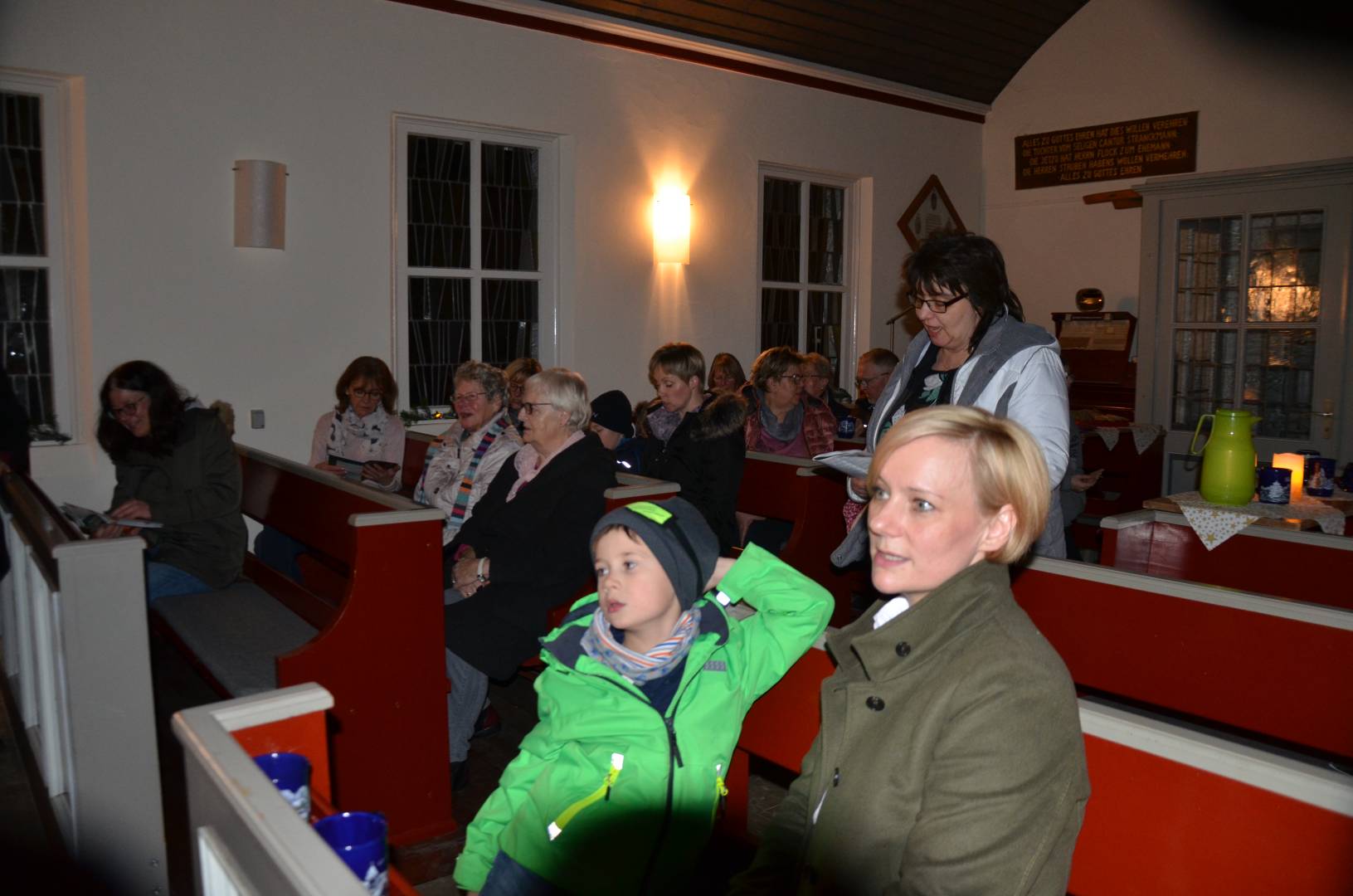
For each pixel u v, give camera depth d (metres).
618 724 1.64
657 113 6.97
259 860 1.10
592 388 6.82
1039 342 2.26
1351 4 7.01
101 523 3.61
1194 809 1.29
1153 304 7.20
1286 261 6.60
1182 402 7.15
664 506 1.73
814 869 1.29
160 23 5.02
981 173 9.17
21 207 4.97
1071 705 1.16
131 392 3.53
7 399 4.16
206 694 3.83
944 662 1.22
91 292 4.95
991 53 8.55
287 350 5.56
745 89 7.45
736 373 6.20
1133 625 2.27
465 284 6.42
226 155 5.27
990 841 1.10
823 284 8.41
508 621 3.04
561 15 6.41
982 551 1.26
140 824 2.39
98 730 2.32
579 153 6.61
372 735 2.79
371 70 5.71
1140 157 8.11
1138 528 3.15
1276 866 1.21
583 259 6.70
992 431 1.24
